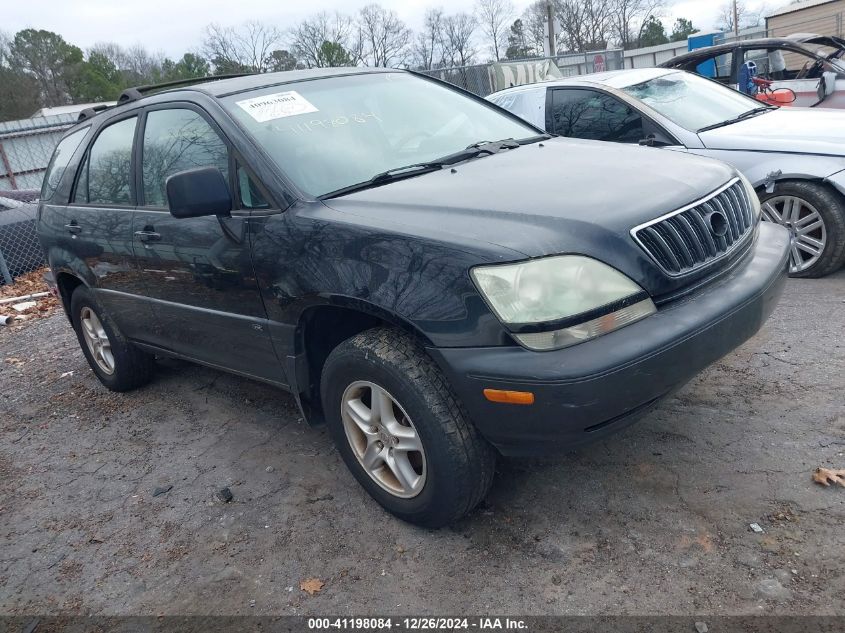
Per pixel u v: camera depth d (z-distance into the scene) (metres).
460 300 2.50
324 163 3.31
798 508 2.77
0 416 5.11
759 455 3.14
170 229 3.67
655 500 2.96
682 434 3.39
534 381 2.38
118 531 3.39
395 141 3.62
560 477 3.21
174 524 3.37
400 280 2.64
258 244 3.15
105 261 4.32
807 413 3.41
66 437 4.56
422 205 2.86
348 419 3.10
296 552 3.01
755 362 4.02
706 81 6.68
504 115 4.32
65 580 3.10
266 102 3.57
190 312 3.75
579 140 3.98
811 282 5.20
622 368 2.40
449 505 2.79
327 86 3.85
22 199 11.95
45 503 3.77
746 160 5.24
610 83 6.32
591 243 2.52
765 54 9.40
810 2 19.75
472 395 2.54
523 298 2.42
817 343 4.14
